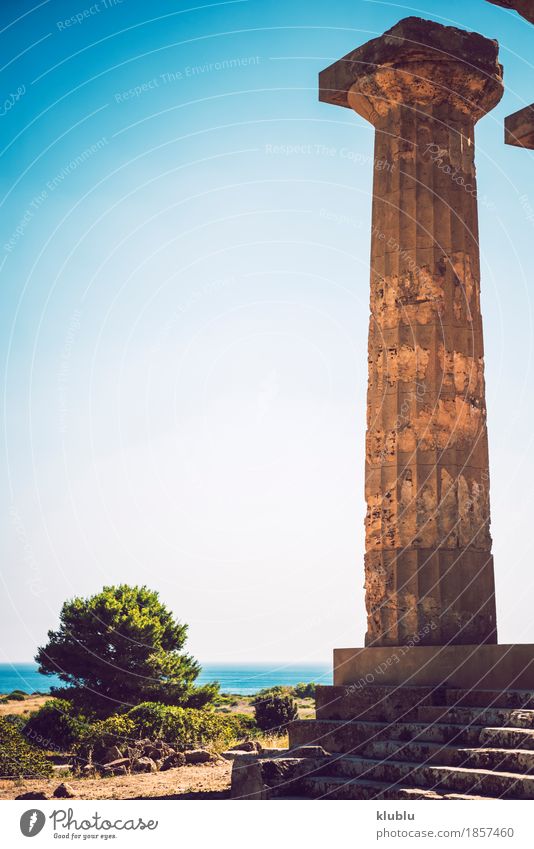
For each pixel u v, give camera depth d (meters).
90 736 21.08
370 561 14.51
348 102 16.44
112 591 32.09
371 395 15.03
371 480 14.73
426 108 15.37
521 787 9.48
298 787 11.70
